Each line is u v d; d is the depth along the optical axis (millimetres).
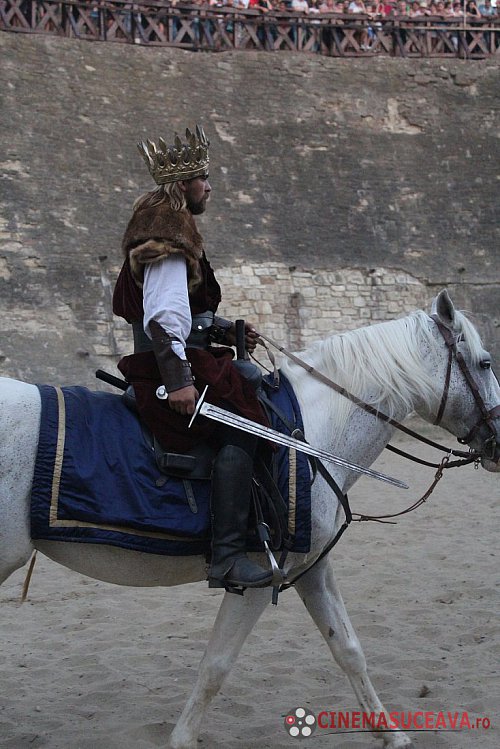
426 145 29938
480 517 11500
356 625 6766
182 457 3922
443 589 7859
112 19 28188
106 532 3807
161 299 3812
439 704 5125
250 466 3957
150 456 3951
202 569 4117
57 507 3775
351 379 4398
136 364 4031
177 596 7750
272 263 27031
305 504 4020
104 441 3920
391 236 28406
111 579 4023
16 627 6734
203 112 28156
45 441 3828
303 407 4324
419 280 28078
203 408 3762
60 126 25984
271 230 27422
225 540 3873
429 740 4621
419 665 5828
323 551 4293
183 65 28531
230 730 4766
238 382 4043
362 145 29438
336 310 27359
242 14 29797
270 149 28484
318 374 4414
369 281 27734
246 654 6109
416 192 29219
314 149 28953
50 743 4566
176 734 4000
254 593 4004
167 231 3832
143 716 4953
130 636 6543
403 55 31141
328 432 4328
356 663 4473
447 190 29453
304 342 26875
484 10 31688
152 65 28109
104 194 25797
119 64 27656
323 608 4461
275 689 5434
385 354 4426
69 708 5082
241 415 3947
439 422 4625
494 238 29062
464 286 28281
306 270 27266
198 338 4121
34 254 24141
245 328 4598
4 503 3775
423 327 4520
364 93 30062
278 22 30125
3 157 24828
